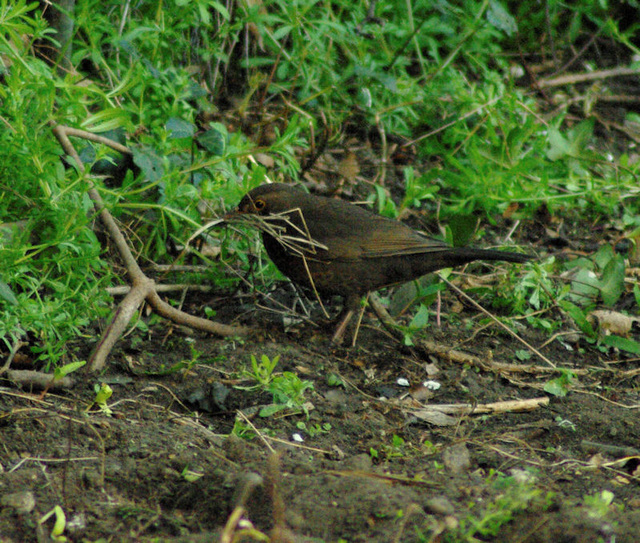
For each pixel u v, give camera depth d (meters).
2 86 8.62
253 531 4.95
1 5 8.51
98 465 6.54
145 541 5.63
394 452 7.30
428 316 10.48
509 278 10.91
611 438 7.95
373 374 9.10
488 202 12.70
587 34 19.17
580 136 13.27
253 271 10.35
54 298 8.80
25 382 7.62
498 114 14.36
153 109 10.84
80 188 8.77
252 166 11.23
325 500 5.91
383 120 14.70
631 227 13.20
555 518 5.57
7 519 5.68
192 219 10.08
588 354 10.05
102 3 11.74
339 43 14.20
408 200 11.85
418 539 5.44
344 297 9.84
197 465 6.68
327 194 12.99
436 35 16.98
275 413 7.94
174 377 8.44
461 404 8.52
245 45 13.38
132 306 8.64
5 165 8.59
